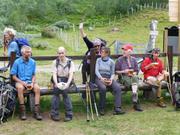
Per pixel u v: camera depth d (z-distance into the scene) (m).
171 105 9.23
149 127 7.79
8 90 8.08
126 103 9.37
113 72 8.86
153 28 14.10
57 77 8.44
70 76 8.41
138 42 34.03
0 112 7.93
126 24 49.62
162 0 57.88
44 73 13.45
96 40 9.15
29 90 8.23
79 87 8.74
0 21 42.22
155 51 9.30
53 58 8.76
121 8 58.03
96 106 8.93
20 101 8.16
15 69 8.33
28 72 8.38
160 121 8.13
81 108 8.95
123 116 8.45
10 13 47.22
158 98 9.15
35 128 7.71
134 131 7.59
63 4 62.50
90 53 8.84
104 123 8.01
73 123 8.02
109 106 9.13
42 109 8.80
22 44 8.82
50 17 58.66
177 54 10.17
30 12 57.97
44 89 8.47
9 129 7.63
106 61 8.85
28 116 8.35
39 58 8.69
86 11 61.12
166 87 9.47
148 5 57.62
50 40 34.12
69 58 8.91
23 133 7.45
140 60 10.59
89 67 8.96
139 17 53.03
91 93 8.70
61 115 8.50
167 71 9.61
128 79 8.91
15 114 8.45
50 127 7.79
